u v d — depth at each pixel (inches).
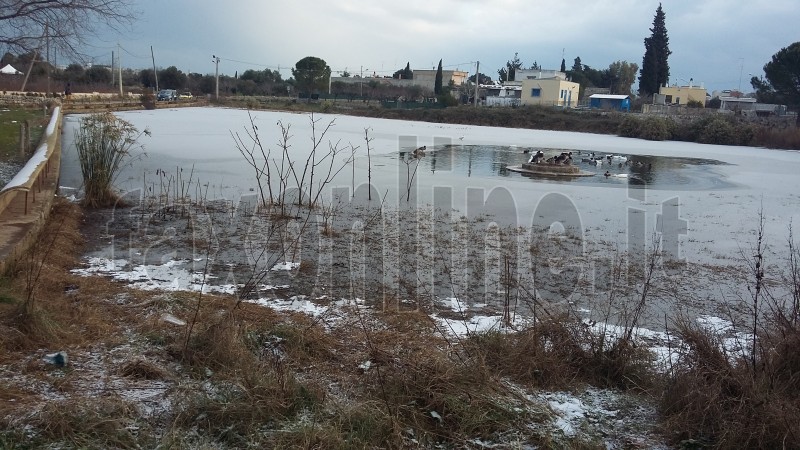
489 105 2605.8
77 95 1699.1
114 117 626.5
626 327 188.9
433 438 139.3
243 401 141.6
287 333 184.5
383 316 220.4
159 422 135.8
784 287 289.6
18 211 318.3
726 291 283.1
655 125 1723.7
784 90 2144.4
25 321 174.7
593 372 176.2
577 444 138.9
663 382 163.3
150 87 2854.3
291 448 126.7
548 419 148.2
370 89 3075.8
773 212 521.7
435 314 230.5
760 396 144.3
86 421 129.0
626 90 3550.7
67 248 298.2
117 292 228.7
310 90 3002.0
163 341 179.3
